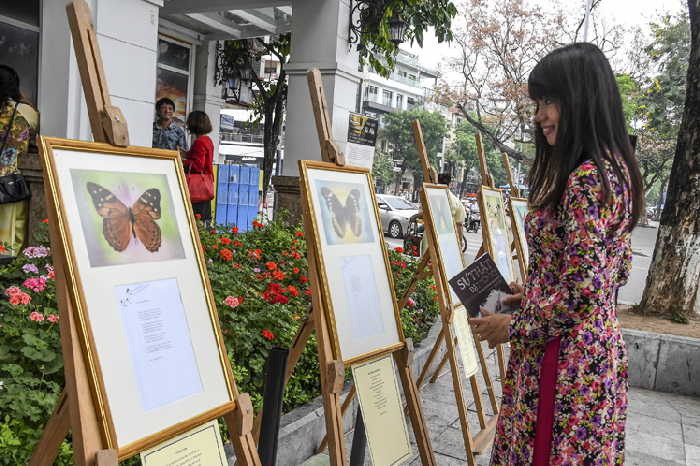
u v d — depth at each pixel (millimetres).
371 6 7469
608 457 1653
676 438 3840
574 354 1625
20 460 2084
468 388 4418
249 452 1689
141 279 1513
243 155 37562
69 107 4875
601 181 1546
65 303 1308
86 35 1521
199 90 11031
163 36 10117
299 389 3299
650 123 22391
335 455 2037
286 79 11625
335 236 2277
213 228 5297
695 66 5668
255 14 9883
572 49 1670
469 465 2920
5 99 4109
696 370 4785
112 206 1482
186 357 1572
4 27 5809
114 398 1362
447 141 50406
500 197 4359
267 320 3475
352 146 7852
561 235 1618
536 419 1687
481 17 19969
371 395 2258
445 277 3053
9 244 4102
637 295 10797
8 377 2424
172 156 1708
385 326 2443
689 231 5738
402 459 2334
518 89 19828
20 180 4094
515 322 1705
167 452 1468
